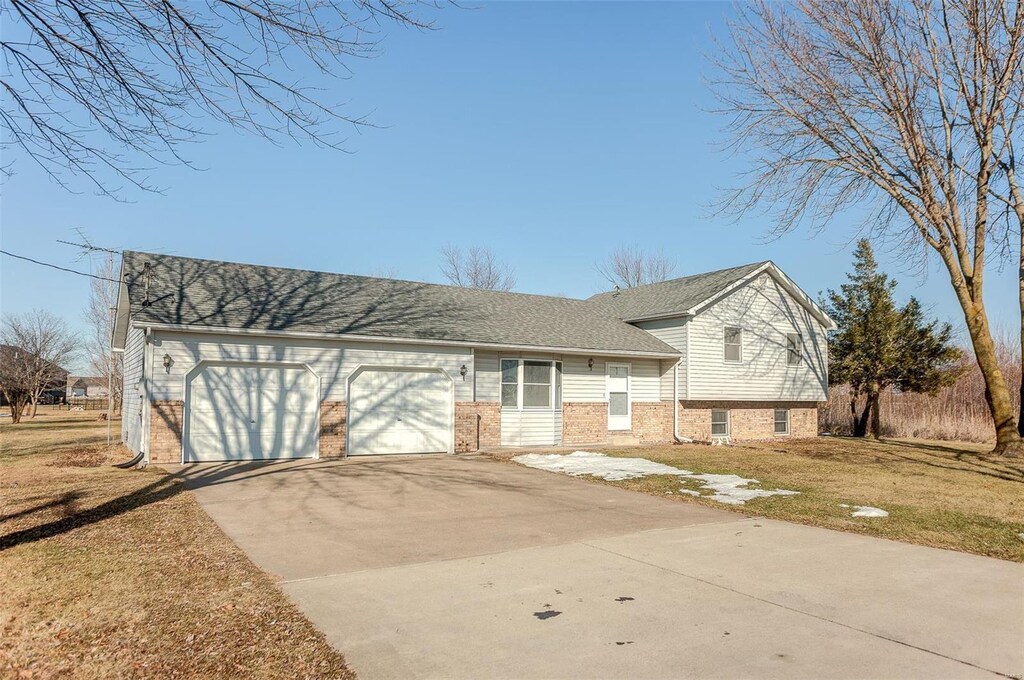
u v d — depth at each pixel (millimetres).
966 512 9734
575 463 15352
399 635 4836
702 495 11266
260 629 4875
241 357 14664
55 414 46688
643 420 21594
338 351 15805
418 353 16953
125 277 16109
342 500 10383
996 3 15688
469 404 17734
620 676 4180
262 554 7117
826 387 24875
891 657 4488
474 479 12844
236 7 5324
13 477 12250
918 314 24188
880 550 7586
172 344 14031
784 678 4156
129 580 5973
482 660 4402
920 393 26047
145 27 5332
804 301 24047
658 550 7527
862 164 18062
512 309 21875
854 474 13891
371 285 20250
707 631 4961
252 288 17281
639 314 23172
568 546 7707
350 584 6090
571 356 20172
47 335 43094
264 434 14922
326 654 4449
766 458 16844
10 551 6930
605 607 5504
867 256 24531
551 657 4465
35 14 5164
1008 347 30844
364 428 16219
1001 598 5801
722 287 22062
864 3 16156
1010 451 17359
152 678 4027
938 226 17328
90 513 8898
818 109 17547
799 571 6660
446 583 6168
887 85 16766
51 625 4875
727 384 22125
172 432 13977
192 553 7000
